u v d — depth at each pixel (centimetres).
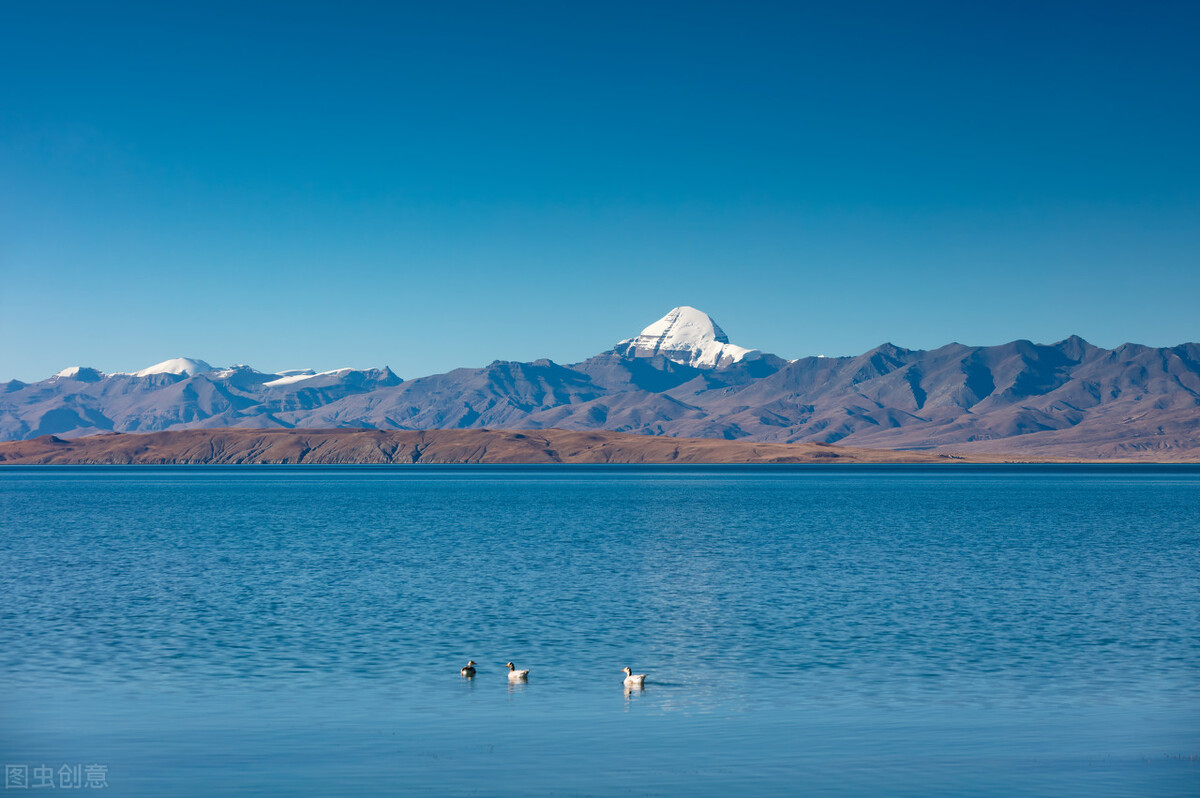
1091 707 5300
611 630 7444
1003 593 9350
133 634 7244
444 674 6050
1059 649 6750
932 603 8738
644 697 5519
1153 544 14425
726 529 17188
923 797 3991
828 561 12094
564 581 10175
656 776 4234
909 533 16362
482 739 4753
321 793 4041
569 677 5981
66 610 8294
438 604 8644
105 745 4647
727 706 5328
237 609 8356
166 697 5494
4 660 6378
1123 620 7862
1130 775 4234
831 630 7450
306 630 7425
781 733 4841
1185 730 4891
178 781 4184
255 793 4044
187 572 10875
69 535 15888
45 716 5112
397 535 15888
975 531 16825
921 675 6012
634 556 12631
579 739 4753
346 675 6019
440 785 4128
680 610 8344
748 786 4116
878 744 4662
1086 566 11575
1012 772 4278
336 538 15312
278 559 12219
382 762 4416
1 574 10694
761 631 7406
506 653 6644
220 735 4809
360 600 8869
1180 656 6525
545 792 4050
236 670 6128
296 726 4962
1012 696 5528
